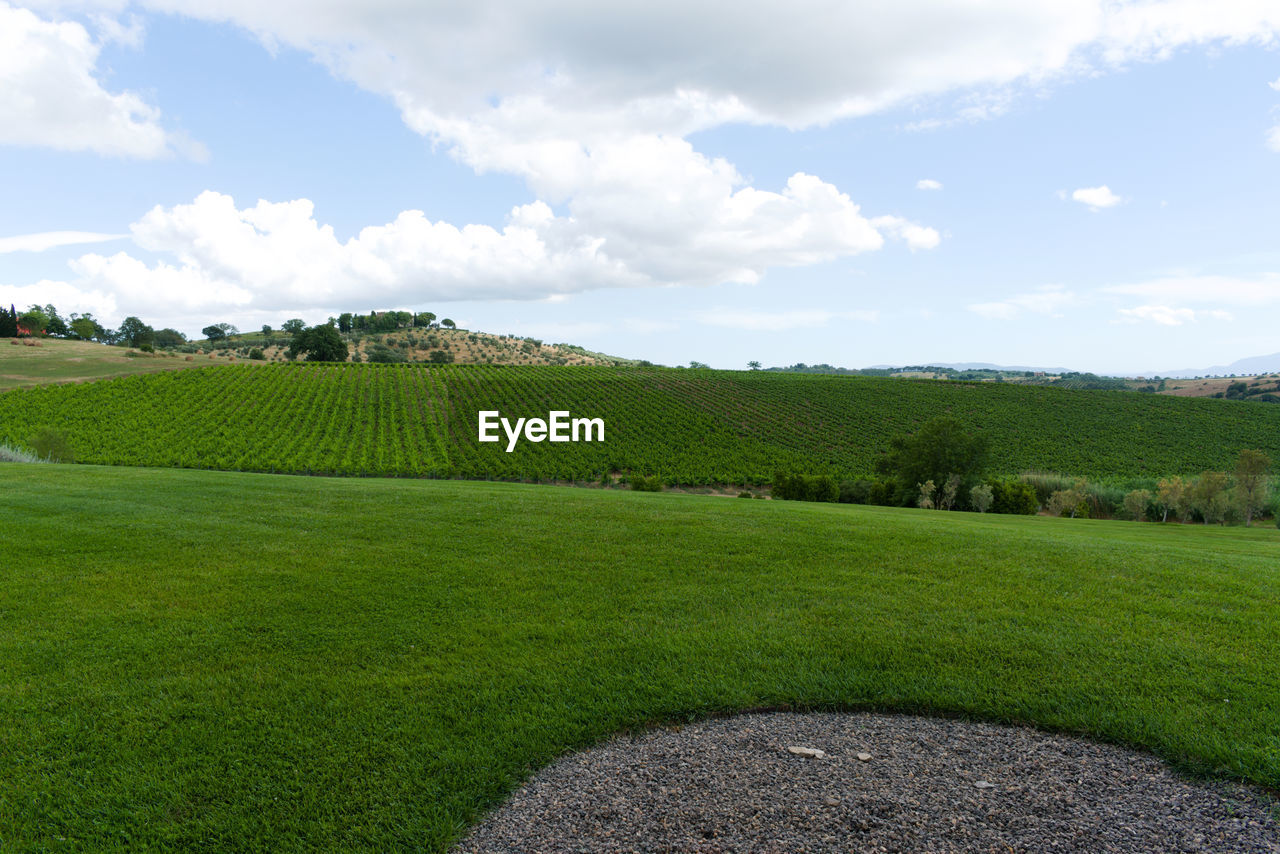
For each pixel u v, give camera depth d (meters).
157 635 5.98
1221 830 3.49
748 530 10.02
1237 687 4.89
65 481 13.68
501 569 8.01
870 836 3.42
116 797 3.83
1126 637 5.84
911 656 5.56
